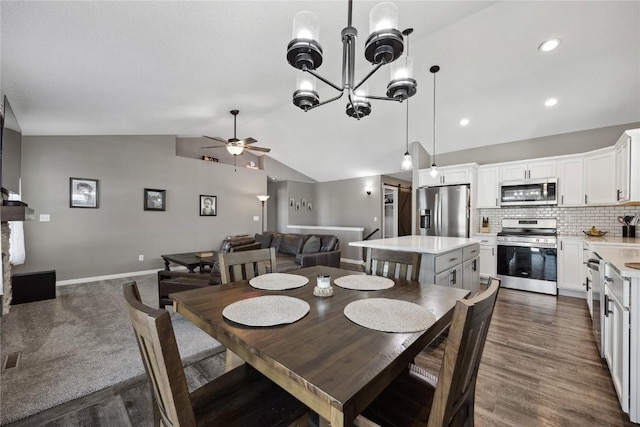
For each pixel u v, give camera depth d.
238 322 1.07
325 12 1.87
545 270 4.00
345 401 0.64
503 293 4.04
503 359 2.21
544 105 3.85
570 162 4.03
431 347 2.40
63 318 3.03
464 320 0.71
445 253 2.72
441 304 1.30
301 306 1.24
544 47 2.89
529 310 3.33
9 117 2.60
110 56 2.06
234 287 1.59
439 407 0.76
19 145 3.09
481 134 4.78
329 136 5.86
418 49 3.04
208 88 3.04
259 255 1.95
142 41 1.92
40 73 2.15
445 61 3.23
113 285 4.45
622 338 1.61
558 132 4.36
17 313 3.18
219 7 1.67
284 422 0.95
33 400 1.72
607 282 1.99
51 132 4.13
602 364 2.13
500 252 4.37
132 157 5.25
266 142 6.67
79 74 2.27
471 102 4.03
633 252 2.31
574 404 1.69
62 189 4.50
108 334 2.63
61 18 1.55
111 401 1.74
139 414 1.63
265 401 1.05
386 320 1.09
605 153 3.64
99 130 4.37
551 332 2.71
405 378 1.21
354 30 1.46
